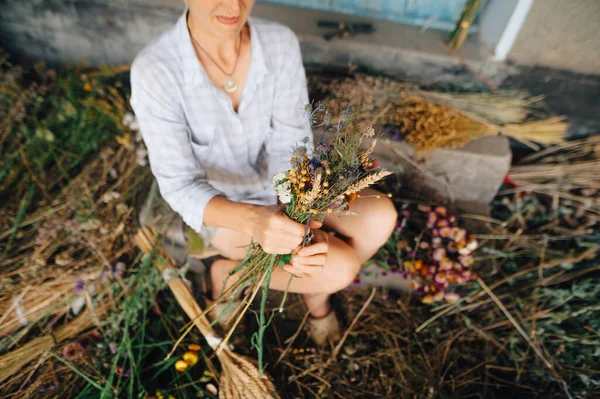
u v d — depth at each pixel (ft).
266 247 4.25
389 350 6.47
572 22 7.09
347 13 8.70
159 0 7.91
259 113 5.29
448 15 8.48
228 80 4.84
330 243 5.14
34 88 8.54
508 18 7.46
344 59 8.24
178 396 5.68
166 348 6.13
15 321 6.01
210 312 6.14
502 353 6.63
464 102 7.84
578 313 6.71
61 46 8.79
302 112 5.59
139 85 4.58
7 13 8.29
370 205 5.29
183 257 6.82
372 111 7.50
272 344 6.48
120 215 7.00
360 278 7.14
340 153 3.90
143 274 6.19
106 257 6.65
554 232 7.88
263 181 5.91
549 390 6.25
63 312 6.23
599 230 7.88
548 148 8.65
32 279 6.32
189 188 4.87
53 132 8.11
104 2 7.96
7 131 7.76
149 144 4.90
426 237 7.07
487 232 7.57
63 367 5.79
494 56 7.95
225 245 5.71
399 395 6.15
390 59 8.18
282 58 5.11
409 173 7.60
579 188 8.41
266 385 5.54
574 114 8.41
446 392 6.19
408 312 6.89
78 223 6.84
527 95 8.28
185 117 5.05
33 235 6.91
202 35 4.55
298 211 4.13
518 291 7.02
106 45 8.68
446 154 7.25
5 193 7.32
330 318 6.40
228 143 5.31
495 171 7.34
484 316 6.84
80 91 8.49
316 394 6.05
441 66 8.14
